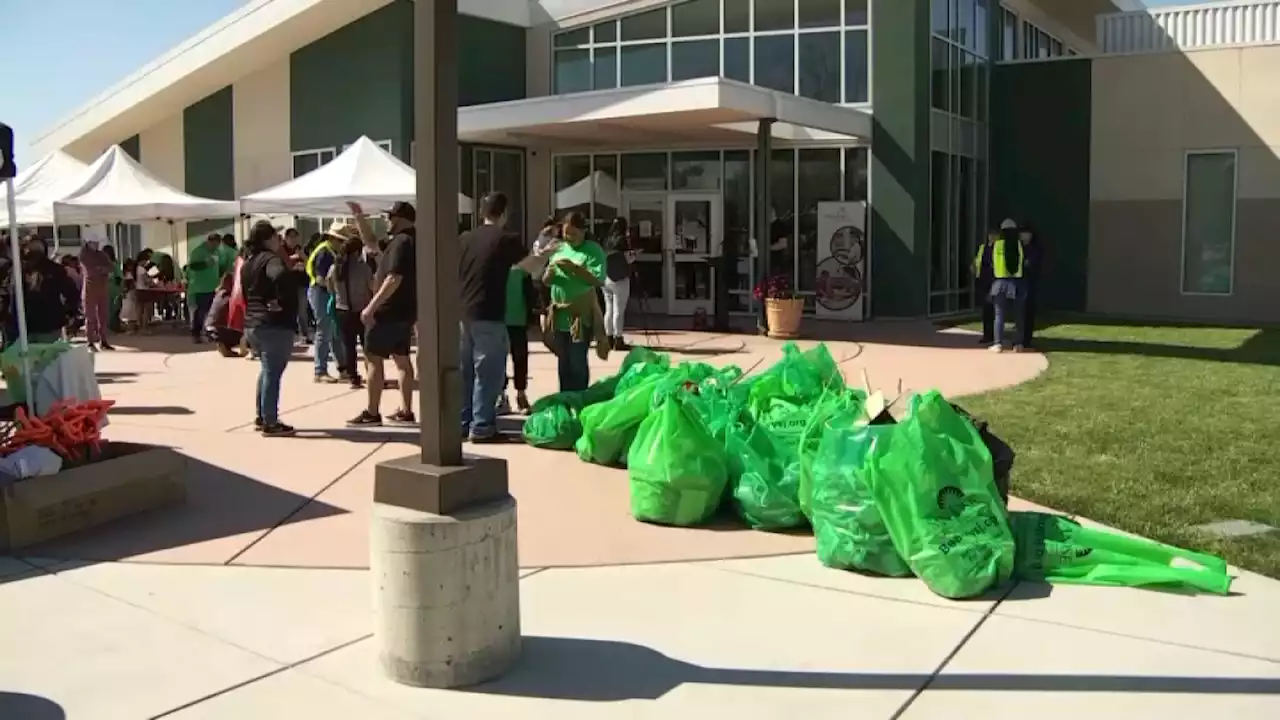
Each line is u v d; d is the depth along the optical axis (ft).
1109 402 35.58
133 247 95.55
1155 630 15.70
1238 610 16.48
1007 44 83.87
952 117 73.20
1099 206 75.92
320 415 34.19
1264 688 13.73
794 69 70.69
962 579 16.94
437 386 14.07
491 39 75.25
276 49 77.10
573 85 76.95
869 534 18.13
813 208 70.64
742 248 71.97
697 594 17.44
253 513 22.47
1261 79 70.23
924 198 68.69
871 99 68.59
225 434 30.91
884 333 60.03
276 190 55.77
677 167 73.72
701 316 62.39
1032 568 17.94
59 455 21.81
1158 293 74.28
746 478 21.26
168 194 58.39
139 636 15.80
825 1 69.56
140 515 22.26
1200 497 23.07
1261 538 20.08
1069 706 13.28
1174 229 73.51
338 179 53.21
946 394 37.32
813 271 70.64
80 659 14.97
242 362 49.88
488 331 28.63
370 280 39.91
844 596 17.28
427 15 13.75
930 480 17.58
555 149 76.02
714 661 14.75
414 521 13.74
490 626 14.11
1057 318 71.72
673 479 20.90
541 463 26.76
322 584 18.08
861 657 14.84
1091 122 75.82
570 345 30.96
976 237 77.97
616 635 15.71
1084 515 21.72
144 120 88.84
